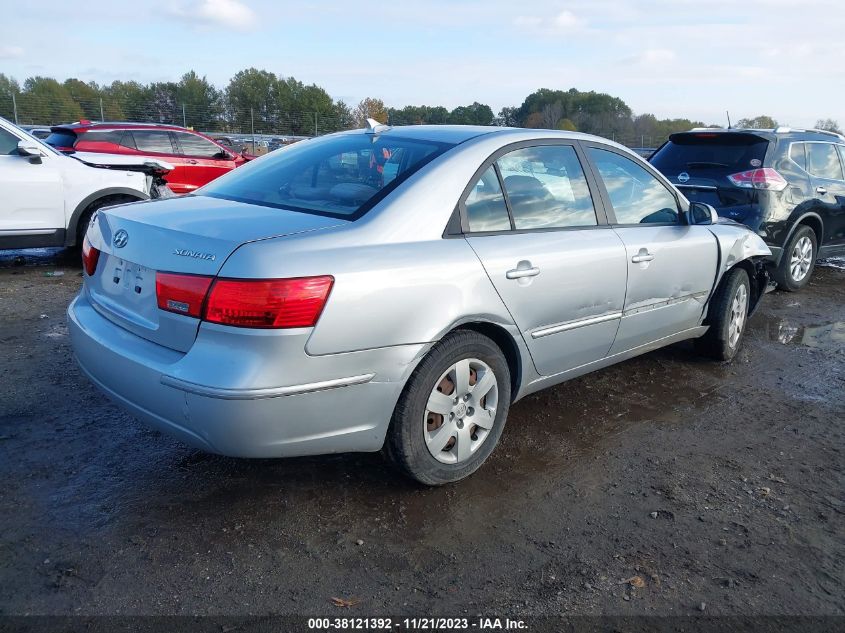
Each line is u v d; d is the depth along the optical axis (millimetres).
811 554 2941
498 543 2922
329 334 2684
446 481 3262
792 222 7473
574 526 3070
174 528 2936
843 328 6480
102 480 3289
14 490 3168
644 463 3682
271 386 2600
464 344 3156
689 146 7855
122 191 8180
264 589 2590
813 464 3752
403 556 2811
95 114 36219
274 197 3332
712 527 3109
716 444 3951
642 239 4133
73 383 4402
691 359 5379
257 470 3426
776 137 7465
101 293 3234
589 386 4746
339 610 2498
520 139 3637
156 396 2746
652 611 2561
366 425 2906
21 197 7539
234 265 2600
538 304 3467
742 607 2602
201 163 13242
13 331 5410
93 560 2713
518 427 4055
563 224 3730
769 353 5617
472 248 3184
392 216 3008
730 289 5031
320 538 2902
